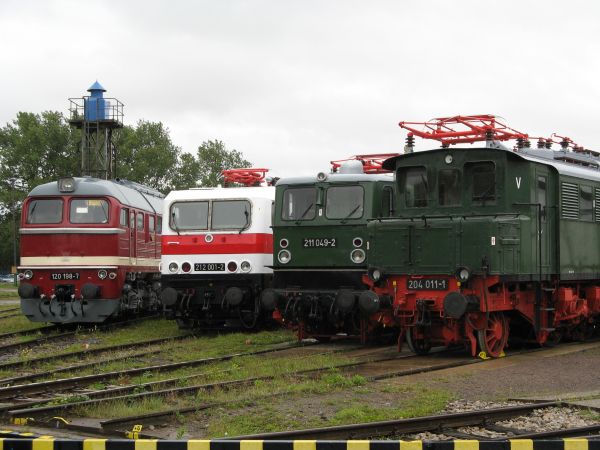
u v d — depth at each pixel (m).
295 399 11.24
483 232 14.99
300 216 18.47
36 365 15.60
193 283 21.23
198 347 17.97
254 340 19.05
